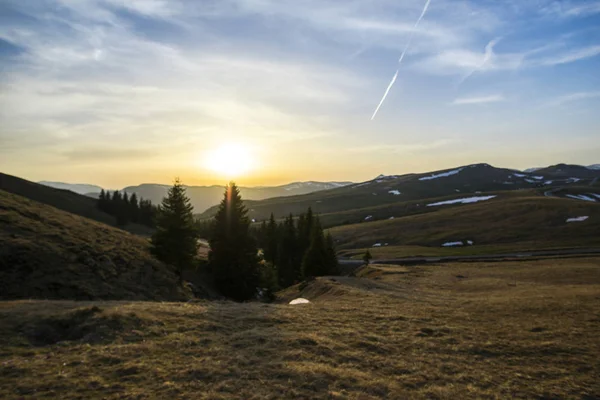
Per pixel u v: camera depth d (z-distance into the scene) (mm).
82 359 11805
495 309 22719
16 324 14234
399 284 43625
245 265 50562
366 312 21328
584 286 35188
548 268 54094
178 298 35969
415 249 111312
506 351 14977
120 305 18781
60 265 29766
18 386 9836
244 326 16828
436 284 44688
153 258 42719
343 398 10211
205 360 12297
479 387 11578
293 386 10758
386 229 152625
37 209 41812
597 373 12953
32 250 29547
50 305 17562
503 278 48500
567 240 100375
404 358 13758
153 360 12039
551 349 15180
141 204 146500
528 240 108875
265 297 53531
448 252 98062
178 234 42969
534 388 11648
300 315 19609
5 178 132250
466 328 18188
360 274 71188
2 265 26891
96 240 38688
